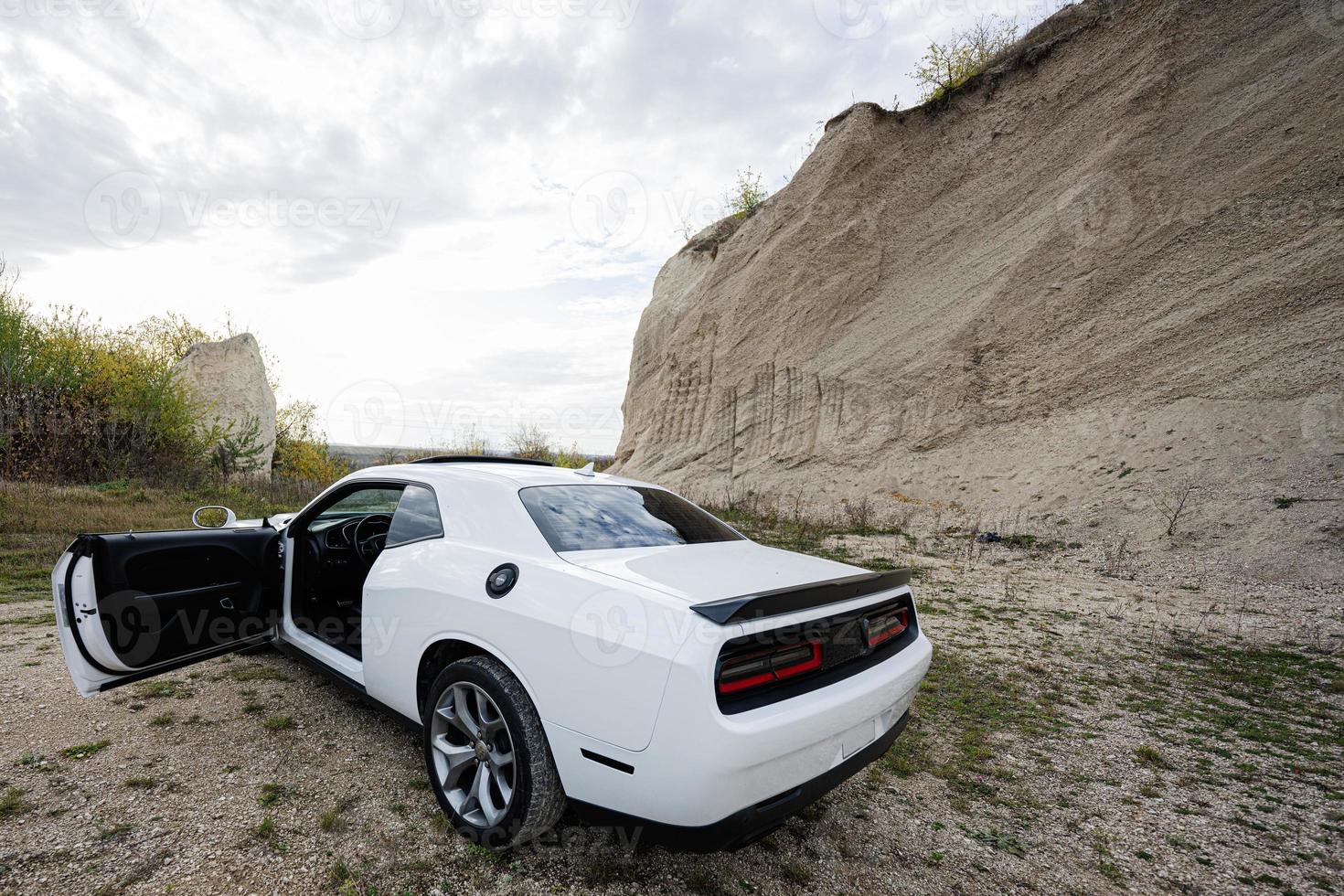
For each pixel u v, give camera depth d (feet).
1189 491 31.78
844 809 9.73
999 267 49.44
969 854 8.71
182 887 7.08
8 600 18.61
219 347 69.87
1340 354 32.37
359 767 9.94
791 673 7.45
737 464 56.75
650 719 6.73
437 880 7.55
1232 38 44.86
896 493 45.16
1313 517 26.73
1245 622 20.66
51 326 52.65
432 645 9.16
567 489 10.64
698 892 7.61
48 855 7.48
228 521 12.46
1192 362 37.65
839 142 59.52
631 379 84.64
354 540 13.67
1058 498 36.22
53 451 47.50
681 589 7.60
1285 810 10.07
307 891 7.19
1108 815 9.86
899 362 51.01
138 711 11.53
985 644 18.34
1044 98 53.21
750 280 60.90
